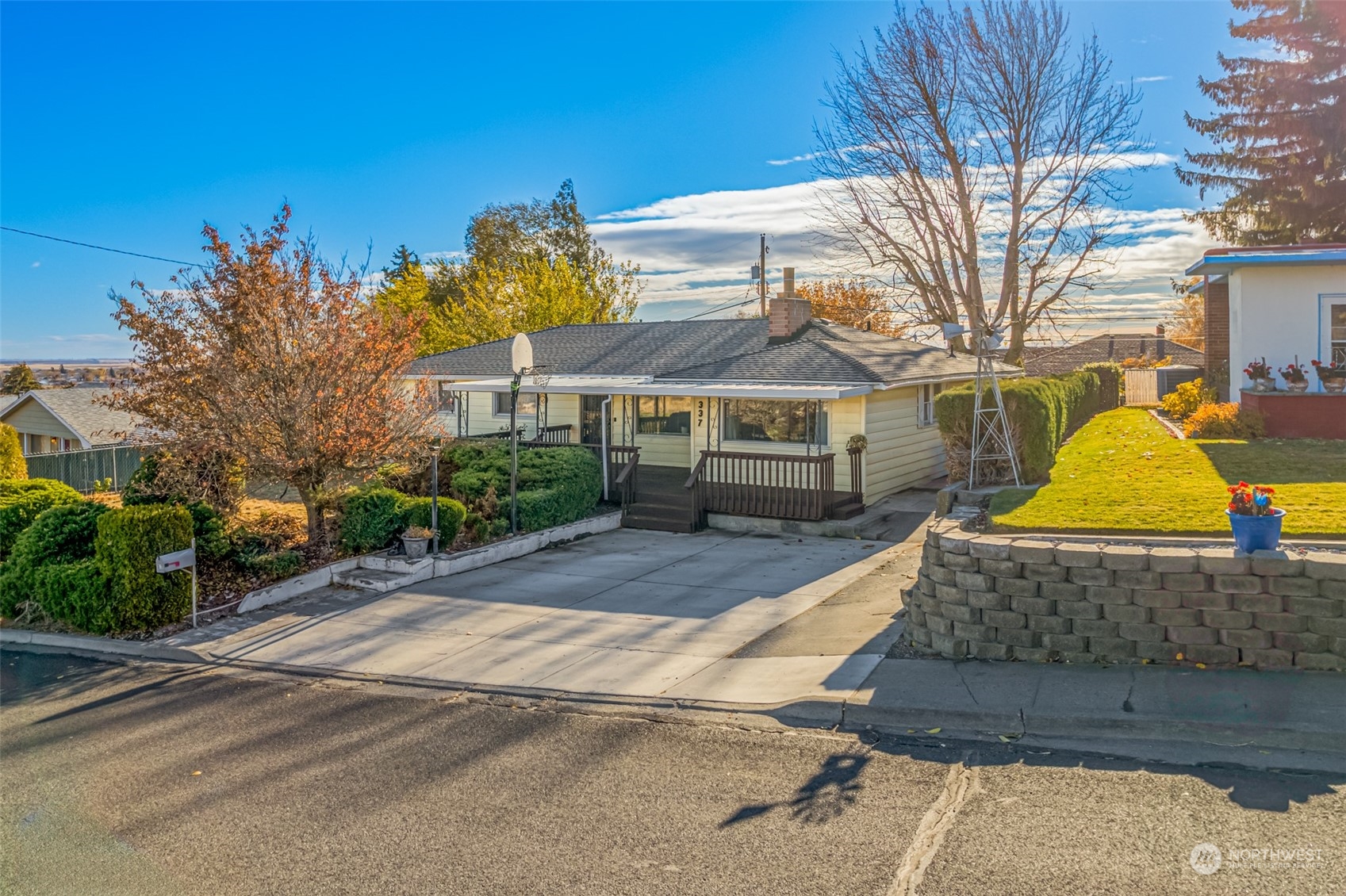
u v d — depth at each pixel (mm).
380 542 14266
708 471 20094
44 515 12984
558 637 10664
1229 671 7535
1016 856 5262
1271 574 7457
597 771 6934
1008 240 32188
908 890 4988
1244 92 35906
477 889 5285
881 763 6746
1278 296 17406
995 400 13148
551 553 15547
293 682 9719
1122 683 7504
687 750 7254
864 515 17438
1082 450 17047
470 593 12891
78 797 6914
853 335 23500
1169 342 55406
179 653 10836
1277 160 35219
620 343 25219
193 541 12008
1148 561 7828
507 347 27312
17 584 12398
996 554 8406
